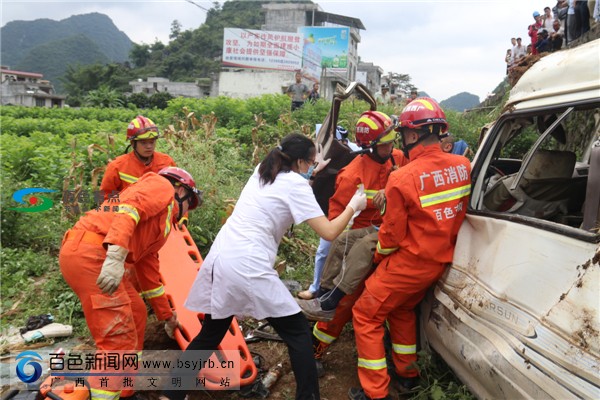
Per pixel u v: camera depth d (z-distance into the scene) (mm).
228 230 3414
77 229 3438
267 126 11680
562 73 3018
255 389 3859
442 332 3516
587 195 2609
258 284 3270
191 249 5344
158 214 3492
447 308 3438
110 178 5418
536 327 2607
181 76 81562
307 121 12602
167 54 91688
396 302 3520
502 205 3688
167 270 4891
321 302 3824
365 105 13633
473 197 3604
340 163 4664
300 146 3451
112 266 3127
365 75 59656
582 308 2375
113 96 45094
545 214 3611
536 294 2676
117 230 3176
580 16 11508
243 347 4059
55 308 5199
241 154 10688
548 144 5543
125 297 3424
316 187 4730
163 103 47250
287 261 6473
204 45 87688
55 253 6629
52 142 11844
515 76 3779
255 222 3348
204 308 3469
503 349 2809
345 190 4160
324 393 3861
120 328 3371
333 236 3354
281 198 3352
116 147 9172
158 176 3549
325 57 47875
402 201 3350
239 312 3352
